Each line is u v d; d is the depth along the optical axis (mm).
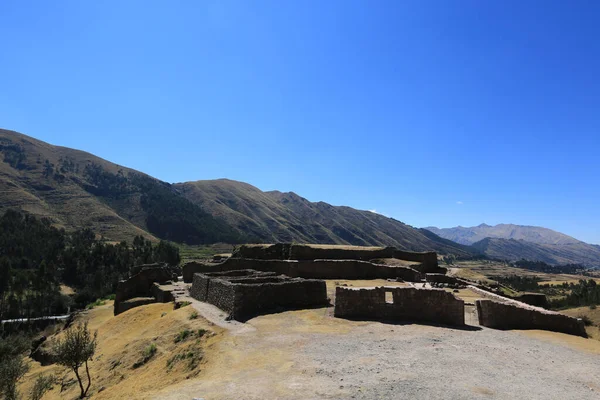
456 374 12133
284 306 22719
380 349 14852
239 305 20766
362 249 45844
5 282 87812
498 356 14375
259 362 13539
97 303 57562
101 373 19000
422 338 16609
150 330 22234
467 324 20156
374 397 10180
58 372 22391
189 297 29625
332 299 25859
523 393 10750
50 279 94062
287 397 10359
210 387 11445
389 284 33469
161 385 13711
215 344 16016
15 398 18656
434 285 34719
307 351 14617
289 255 44656
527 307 22688
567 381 11977
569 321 19422
